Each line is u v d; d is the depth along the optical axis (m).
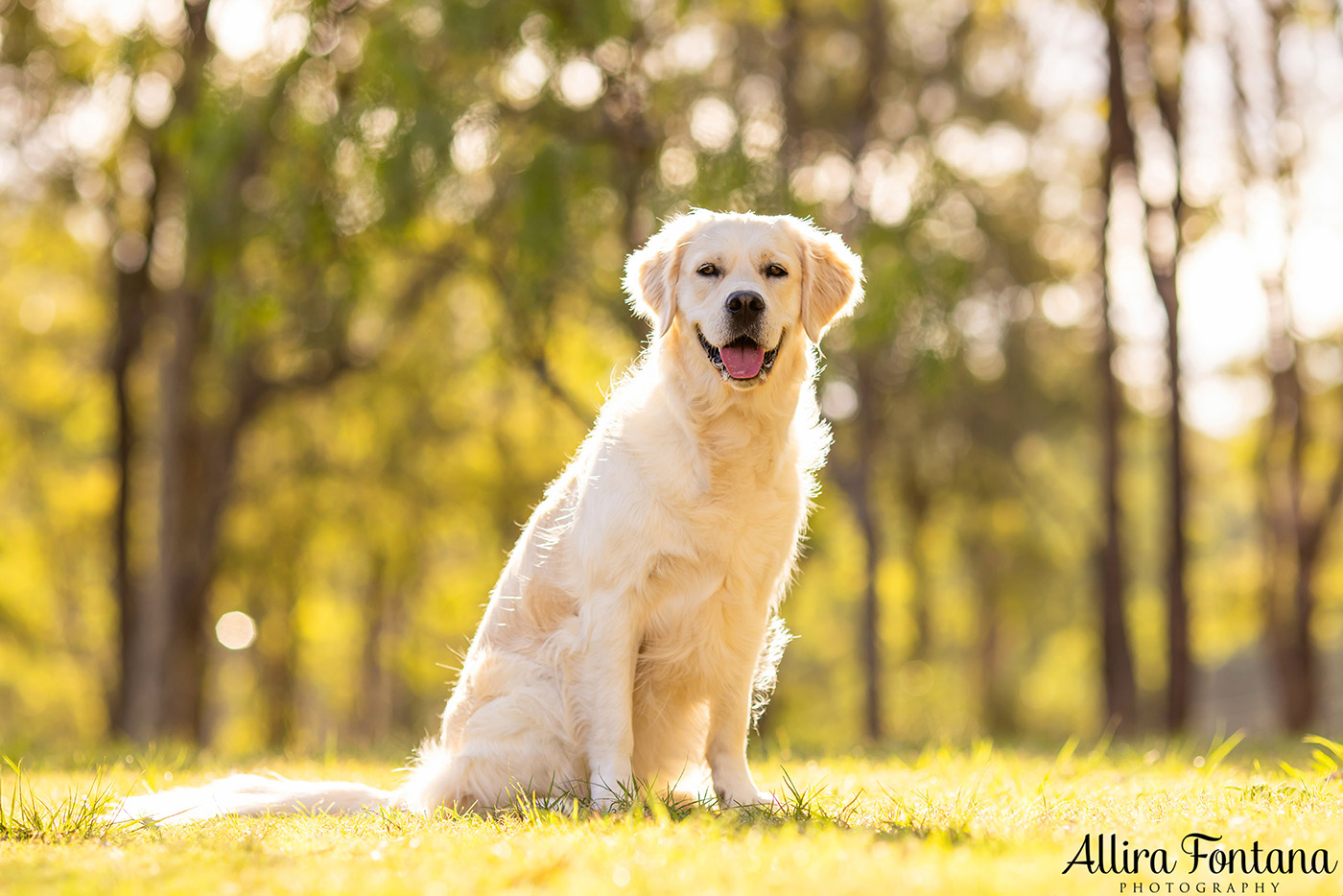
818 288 5.12
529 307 14.14
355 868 3.28
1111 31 15.33
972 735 10.44
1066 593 29.81
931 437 22.25
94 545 24.81
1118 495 17.12
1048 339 21.33
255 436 19.72
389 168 12.97
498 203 14.07
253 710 28.05
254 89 14.40
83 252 19.31
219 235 13.97
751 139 13.88
